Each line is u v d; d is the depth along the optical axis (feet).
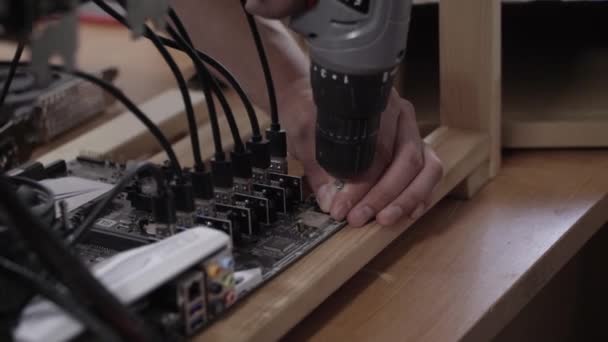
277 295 2.05
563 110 3.46
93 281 1.39
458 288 2.40
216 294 1.88
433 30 3.95
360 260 2.35
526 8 4.15
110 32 5.27
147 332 1.43
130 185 2.46
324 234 2.38
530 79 3.77
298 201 2.57
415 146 2.61
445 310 2.29
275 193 2.50
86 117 3.76
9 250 1.69
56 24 1.36
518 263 2.53
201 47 2.97
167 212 2.00
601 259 3.65
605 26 4.15
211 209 2.28
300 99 2.75
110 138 3.30
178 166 2.05
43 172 2.66
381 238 2.44
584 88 3.65
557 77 3.78
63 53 1.37
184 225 2.08
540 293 3.18
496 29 2.98
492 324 2.31
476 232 2.75
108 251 2.21
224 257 1.85
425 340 2.15
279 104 2.81
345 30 2.04
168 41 2.18
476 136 3.08
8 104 2.88
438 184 2.71
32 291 1.61
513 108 3.52
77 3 1.37
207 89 2.25
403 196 2.51
